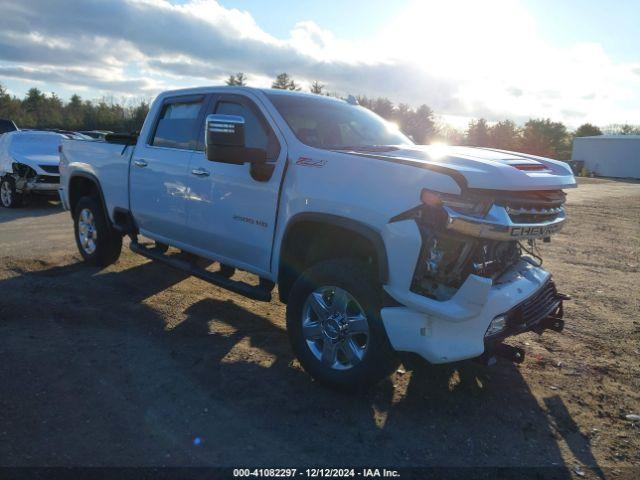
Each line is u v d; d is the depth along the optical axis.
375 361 3.47
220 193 4.55
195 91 5.17
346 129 4.64
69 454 2.92
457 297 3.19
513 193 3.28
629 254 9.08
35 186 11.70
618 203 19.36
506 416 3.58
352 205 3.51
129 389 3.67
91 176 6.35
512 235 3.24
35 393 3.53
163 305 5.38
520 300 3.47
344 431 3.31
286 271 4.11
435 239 3.19
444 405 3.68
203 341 4.57
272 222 4.12
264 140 4.35
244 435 3.21
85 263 6.76
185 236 5.12
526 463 3.09
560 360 4.50
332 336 3.69
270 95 4.54
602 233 11.50
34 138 12.81
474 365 4.31
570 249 9.41
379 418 3.47
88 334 4.56
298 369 4.10
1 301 5.14
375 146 4.44
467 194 3.14
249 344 4.55
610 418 3.62
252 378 3.92
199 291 5.90
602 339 4.99
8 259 6.75
